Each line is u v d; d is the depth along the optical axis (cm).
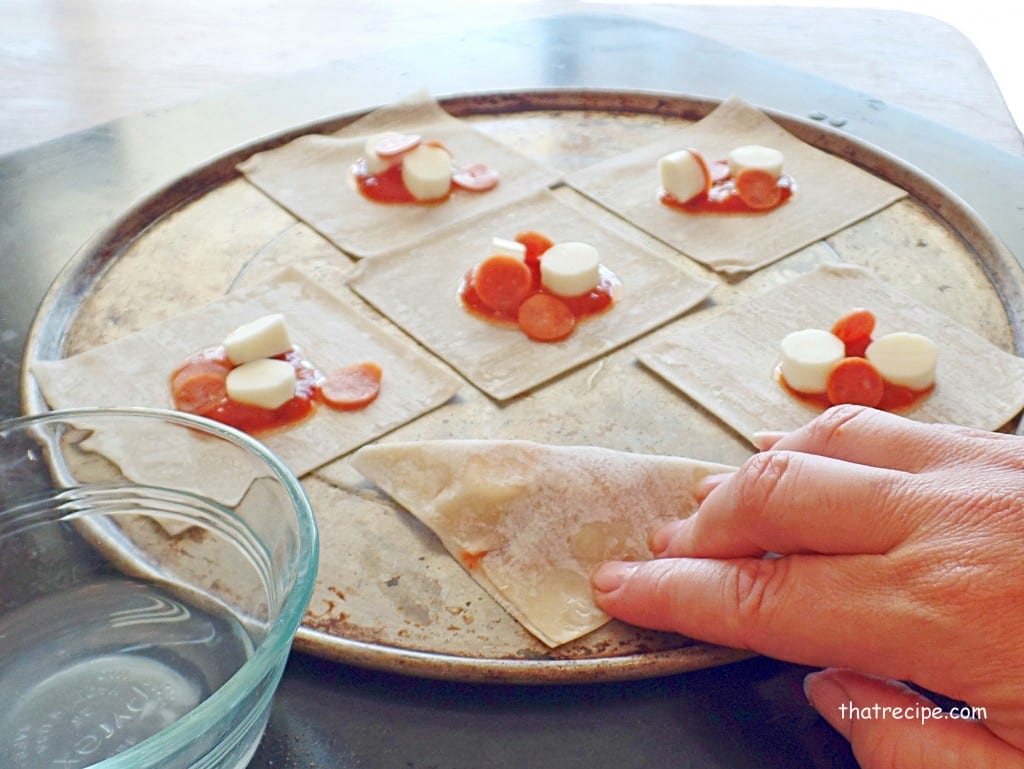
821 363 27
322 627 20
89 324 30
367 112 40
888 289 31
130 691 18
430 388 27
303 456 25
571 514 22
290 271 32
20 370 28
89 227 33
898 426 17
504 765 18
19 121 44
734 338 29
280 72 49
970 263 32
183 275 32
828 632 16
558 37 46
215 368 27
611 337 29
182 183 35
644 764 18
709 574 18
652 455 24
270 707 18
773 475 17
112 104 45
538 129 40
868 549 16
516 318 30
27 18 52
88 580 20
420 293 31
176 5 54
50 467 20
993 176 36
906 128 39
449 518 22
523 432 26
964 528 15
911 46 50
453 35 46
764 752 18
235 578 20
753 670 19
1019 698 14
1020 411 26
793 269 32
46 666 18
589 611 20
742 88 42
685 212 35
